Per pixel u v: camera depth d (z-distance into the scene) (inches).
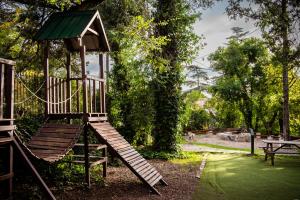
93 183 388.8
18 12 475.2
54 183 373.1
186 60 693.9
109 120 705.0
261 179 422.9
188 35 687.7
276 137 904.3
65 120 473.1
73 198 324.5
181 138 687.7
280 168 506.0
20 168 350.0
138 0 681.6
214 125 1637.6
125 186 381.7
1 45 469.4
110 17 682.8
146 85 708.7
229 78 1346.0
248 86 1321.4
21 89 425.1
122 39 649.6
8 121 245.0
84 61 374.9
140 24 617.9
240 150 766.5
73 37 361.1
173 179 428.8
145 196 338.6
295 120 1275.8
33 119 430.3
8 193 247.8
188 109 728.3
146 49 628.1
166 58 682.8
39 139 347.9
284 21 554.6
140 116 689.0
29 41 515.2
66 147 328.5
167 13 672.4
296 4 534.0
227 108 1487.5
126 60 679.1
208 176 449.1
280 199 325.1
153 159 615.5
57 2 463.5
